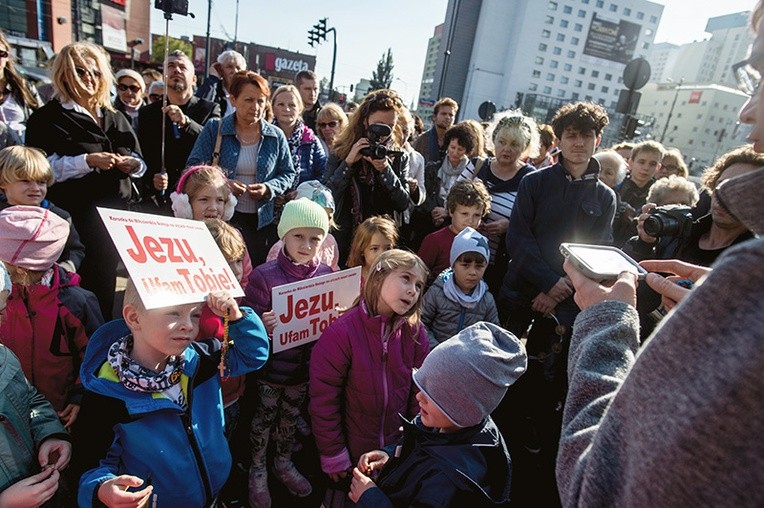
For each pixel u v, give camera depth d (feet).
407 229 13.84
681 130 247.29
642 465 1.57
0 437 4.22
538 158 16.84
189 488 4.58
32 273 5.90
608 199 8.57
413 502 3.92
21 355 5.84
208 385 5.01
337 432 6.16
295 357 7.23
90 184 9.37
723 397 1.36
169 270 4.33
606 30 241.55
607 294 2.87
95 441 4.26
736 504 1.33
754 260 1.44
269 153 10.71
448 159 13.62
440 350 4.46
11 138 9.78
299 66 150.71
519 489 7.93
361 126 9.78
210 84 18.69
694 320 1.54
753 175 1.79
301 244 7.26
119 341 4.51
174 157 14.12
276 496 7.32
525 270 8.49
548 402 9.16
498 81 243.81
